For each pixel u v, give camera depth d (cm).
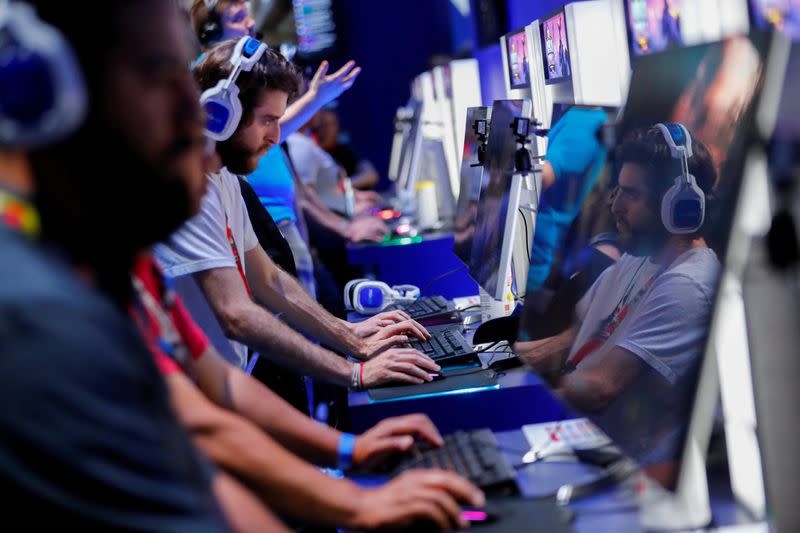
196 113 80
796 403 100
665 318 139
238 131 192
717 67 126
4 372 57
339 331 210
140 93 72
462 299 285
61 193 69
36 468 58
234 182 209
